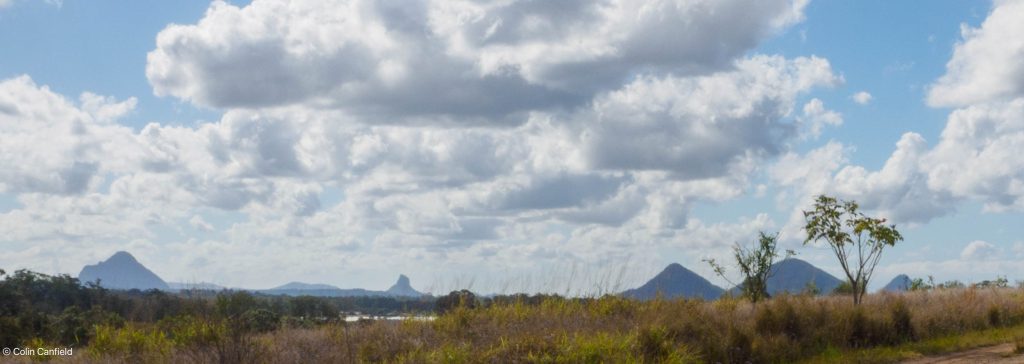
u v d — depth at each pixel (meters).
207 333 13.88
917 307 21.59
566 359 13.40
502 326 16.27
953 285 32.66
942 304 22.06
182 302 15.05
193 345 13.72
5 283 19.45
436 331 16.16
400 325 16.59
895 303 19.83
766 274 22.30
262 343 13.95
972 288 25.73
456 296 18.30
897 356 16.17
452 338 15.33
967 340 17.75
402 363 13.30
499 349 13.84
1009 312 22.00
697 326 16.16
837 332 17.69
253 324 14.80
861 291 21.81
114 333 15.42
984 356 15.47
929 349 16.89
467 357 13.48
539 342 14.16
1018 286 31.88
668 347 14.62
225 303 14.49
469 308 17.94
